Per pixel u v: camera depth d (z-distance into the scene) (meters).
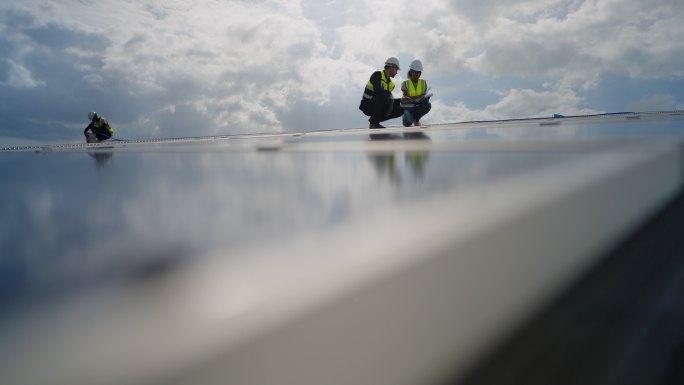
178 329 0.26
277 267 0.36
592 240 0.60
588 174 0.79
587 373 0.37
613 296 0.48
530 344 0.39
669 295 0.49
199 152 2.46
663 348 0.41
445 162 1.13
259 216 0.56
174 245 0.46
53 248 0.48
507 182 0.72
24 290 0.35
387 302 0.32
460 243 0.42
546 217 0.54
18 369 0.22
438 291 0.36
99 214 0.68
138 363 0.23
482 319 0.39
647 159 0.97
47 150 4.38
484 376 0.35
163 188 0.90
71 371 0.22
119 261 0.41
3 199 0.92
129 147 3.93
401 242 0.42
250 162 1.50
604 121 3.57
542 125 3.86
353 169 1.09
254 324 0.26
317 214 0.55
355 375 0.29
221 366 0.23
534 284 0.47
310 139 3.74
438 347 0.34
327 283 0.33
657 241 0.64
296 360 0.26
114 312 0.29
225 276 0.35
